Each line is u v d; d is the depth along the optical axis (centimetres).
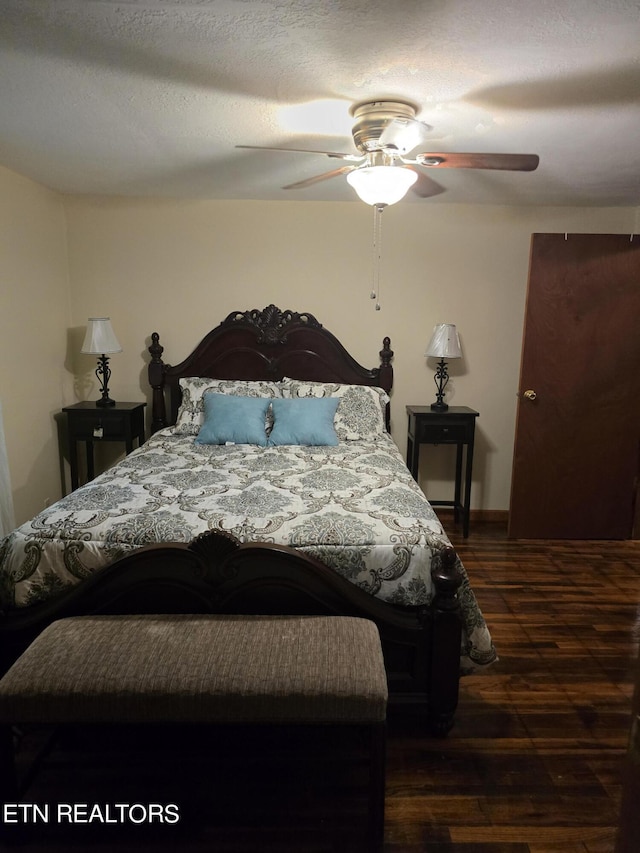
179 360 395
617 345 362
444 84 185
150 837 157
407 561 195
